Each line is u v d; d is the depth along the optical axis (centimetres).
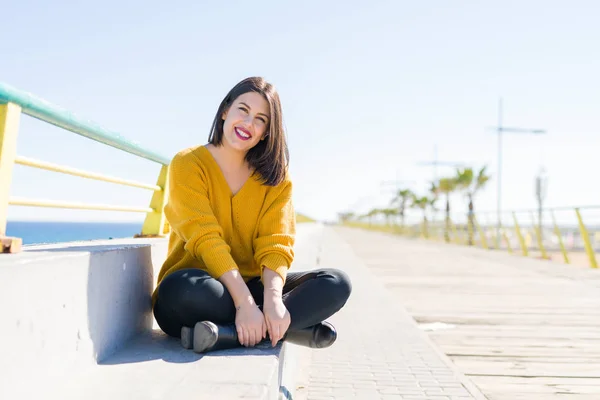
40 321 122
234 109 184
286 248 184
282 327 167
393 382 271
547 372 291
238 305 167
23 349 115
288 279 201
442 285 663
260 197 192
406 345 341
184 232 179
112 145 228
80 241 238
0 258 121
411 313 467
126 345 172
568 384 271
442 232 2219
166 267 193
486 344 354
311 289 179
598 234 944
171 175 186
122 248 174
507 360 315
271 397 134
